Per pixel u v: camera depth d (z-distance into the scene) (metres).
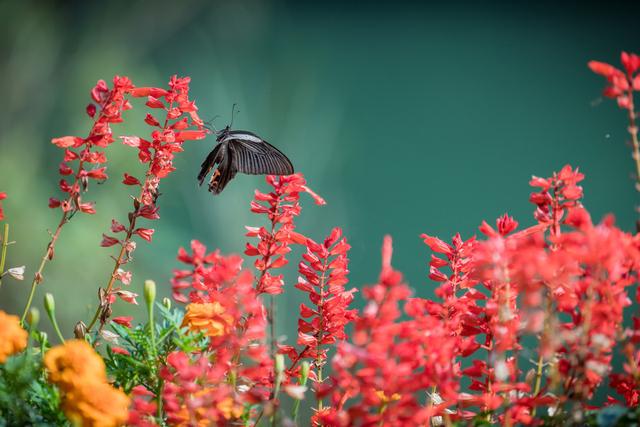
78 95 19.59
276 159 3.75
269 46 29.19
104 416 1.90
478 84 36.16
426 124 35.62
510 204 35.06
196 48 27.00
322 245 2.66
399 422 2.00
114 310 12.48
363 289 1.93
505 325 2.19
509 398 2.25
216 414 2.06
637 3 35.88
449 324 2.26
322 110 31.17
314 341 2.64
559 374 2.18
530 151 35.88
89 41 20.91
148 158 2.68
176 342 2.24
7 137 17.98
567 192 2.38
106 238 2.68
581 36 36.28
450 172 35.22
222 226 22.70
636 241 2.20
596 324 2.14
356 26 35.34
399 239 33.66
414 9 36.03
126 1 22.52
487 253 2.12
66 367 1.93
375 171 34.50
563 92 36.25
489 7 36.47
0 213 2.57
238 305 2.17
